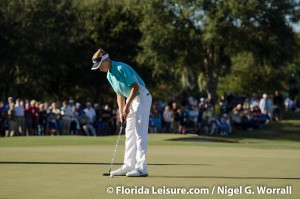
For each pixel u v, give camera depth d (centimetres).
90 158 2677
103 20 11262
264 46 9950
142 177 2011
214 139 5188
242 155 3009
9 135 6225
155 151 3291
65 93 11588
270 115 9062
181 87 13650
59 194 1623
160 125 7219
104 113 6975
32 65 9875
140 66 11194
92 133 6688
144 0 9844
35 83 10650
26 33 9562
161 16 9769
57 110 6512
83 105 11331
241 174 2111
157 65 10012
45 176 1998
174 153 3108
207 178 1988
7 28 9456
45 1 9662
